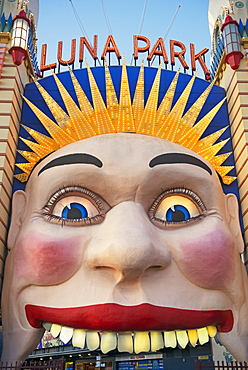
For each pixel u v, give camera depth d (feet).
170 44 51.42
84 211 31.14
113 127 36.58
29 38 46.68
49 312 28.55
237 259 31.19
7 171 35.99
